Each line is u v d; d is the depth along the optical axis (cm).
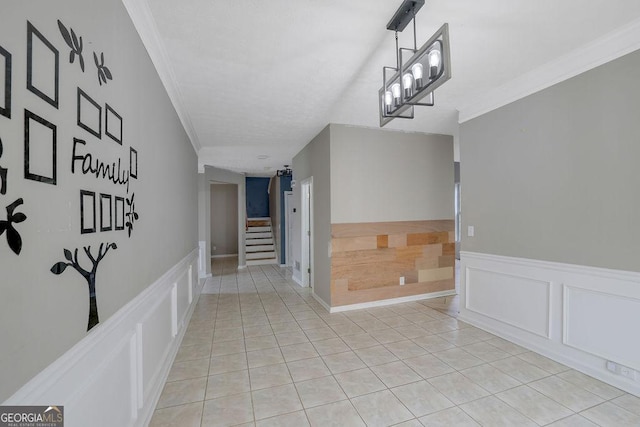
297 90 277
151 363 185
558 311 243
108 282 123
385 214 404
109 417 124
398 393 203
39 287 82
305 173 489
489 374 225
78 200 102
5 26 70
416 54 163
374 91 281
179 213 288
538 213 257
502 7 173
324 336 302
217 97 288
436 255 434
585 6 174
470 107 322
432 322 337
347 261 385
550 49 221
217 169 659
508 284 284
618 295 206
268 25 183
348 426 172
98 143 116
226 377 225
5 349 69
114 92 131
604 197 213
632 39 196
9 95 71
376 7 170
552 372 227
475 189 318
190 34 190
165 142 228
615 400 192
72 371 97
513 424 172
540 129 254
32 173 79
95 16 114
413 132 420
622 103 203
